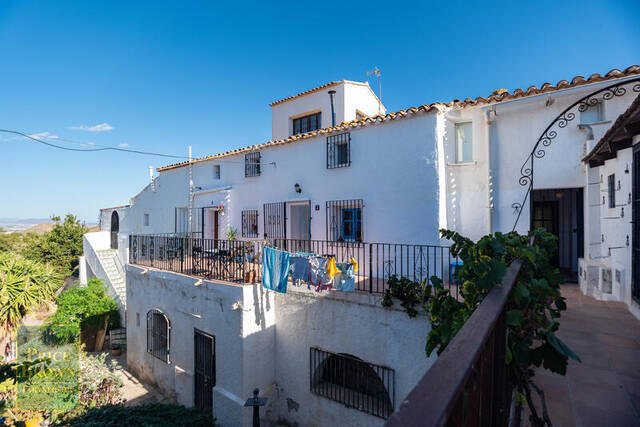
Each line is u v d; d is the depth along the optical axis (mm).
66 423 8039
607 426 2199
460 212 8109
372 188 8766
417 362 5730
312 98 14578
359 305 6422
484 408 1237
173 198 15844
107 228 22844
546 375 2939
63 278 23594
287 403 7531
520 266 2299
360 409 6328
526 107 7426
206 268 9547
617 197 5543
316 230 9977
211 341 7949
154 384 10008
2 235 44906
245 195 12250
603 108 6848
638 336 3844
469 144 8234
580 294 6246
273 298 7793
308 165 10234
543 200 9891
